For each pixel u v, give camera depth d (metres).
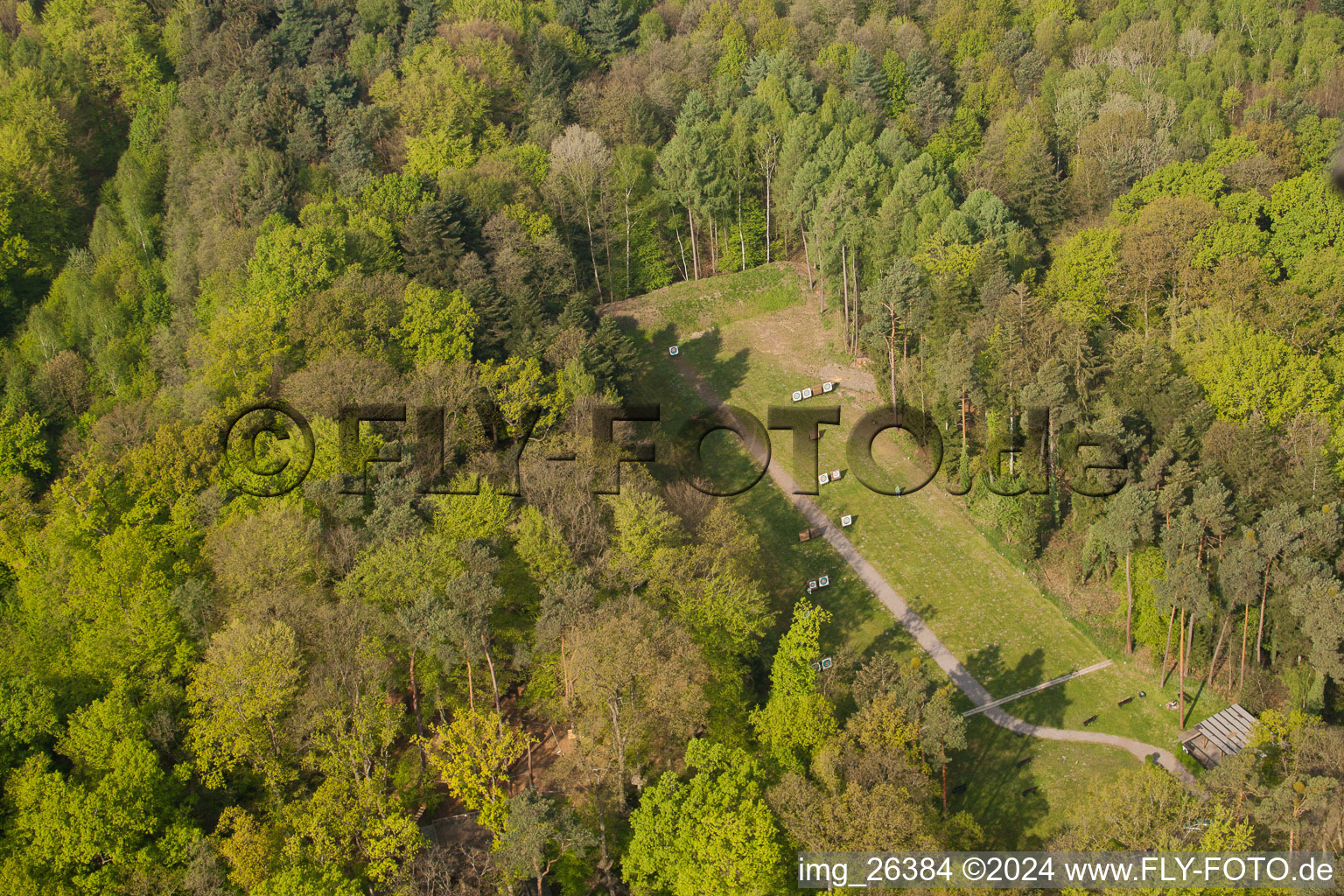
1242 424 110.06
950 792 91.25
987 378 113.88
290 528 86.44
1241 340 114.75
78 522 97.31
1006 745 95.62
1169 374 112.38
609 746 80.88
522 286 125.50
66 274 143.75
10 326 145.75
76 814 71.50
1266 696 96.88
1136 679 101.00
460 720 76.06
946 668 102.81
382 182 143.25
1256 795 79.00
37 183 154.00
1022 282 121.38
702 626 91.44
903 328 126.75
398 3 193.88
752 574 109.12
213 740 77.50
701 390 138.75
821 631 106.56
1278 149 159.00
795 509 120.25
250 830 73.56
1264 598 96.31
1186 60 190.62
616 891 76.81
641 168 158.62
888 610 108.75
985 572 111.94
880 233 137.38
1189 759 92.19
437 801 81.75
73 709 82.19
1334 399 117.81
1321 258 131.75
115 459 107.25
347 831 73.62
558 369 115.62
